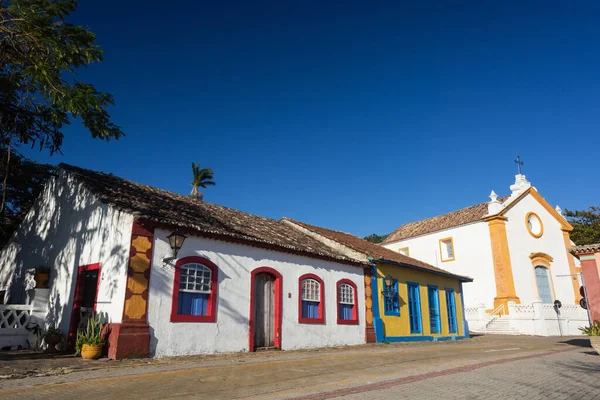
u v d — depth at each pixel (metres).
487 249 29.36
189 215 13.72
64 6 11.20
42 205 16.33
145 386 7.26
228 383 7.64
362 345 16.53
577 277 32.62
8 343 12.56
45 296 13.88
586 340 19.31
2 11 10.75
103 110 12.35
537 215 31.81
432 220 36.62
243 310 13.06
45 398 6.30
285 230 18.89
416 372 9.09
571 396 6.66
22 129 12.65
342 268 17.25
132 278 10.65
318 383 7.69
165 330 11.02
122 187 14.55
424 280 21.70
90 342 10.24
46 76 11.15
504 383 7.71
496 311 27.59
